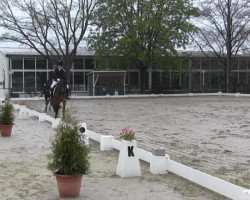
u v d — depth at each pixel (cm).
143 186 878
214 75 5509
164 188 862
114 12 4631
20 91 4912
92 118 2283
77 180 789
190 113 2523
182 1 4628
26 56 4922
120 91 4672
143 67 4825
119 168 980
